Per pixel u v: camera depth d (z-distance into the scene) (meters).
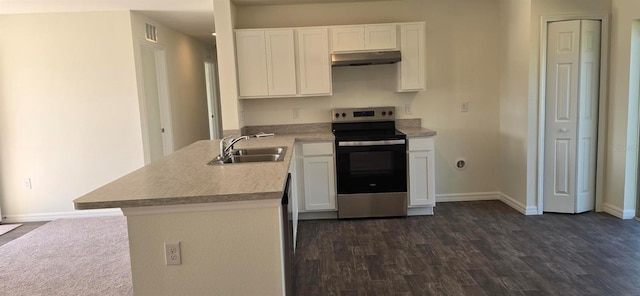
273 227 1.89
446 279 2.83
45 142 4.58
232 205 1.86
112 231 4.20
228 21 4.16
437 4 4.55
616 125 3.97
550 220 3.98
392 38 4.27
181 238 1.88
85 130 4.57
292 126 4.69
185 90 6.29
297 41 4.29
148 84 5.06
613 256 3.10
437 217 4.22
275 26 4.55
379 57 4.21
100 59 4.47
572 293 2.57
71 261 3.43
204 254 1.89
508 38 4.38
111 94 4.52
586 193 4.16
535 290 2.63
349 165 4.16
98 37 4.45
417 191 4.23
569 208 4.13
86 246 3.78
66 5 4.10
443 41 4.60
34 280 3.09
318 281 2.87
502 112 4.60
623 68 3.86
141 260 1.89
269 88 4.32
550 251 3.24
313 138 4.14
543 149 4.11
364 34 4.27
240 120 4.40
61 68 4.47
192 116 6.63
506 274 2.87
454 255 3.23
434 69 4.63
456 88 4.66
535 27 3.94
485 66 4.64
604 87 4.02
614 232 3.60
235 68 4.25
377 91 4.66
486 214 4.25
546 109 4.06
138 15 4.61
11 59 4.46
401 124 4.70
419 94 4.66
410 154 4.19
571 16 3.92
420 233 3.77
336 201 4.25
